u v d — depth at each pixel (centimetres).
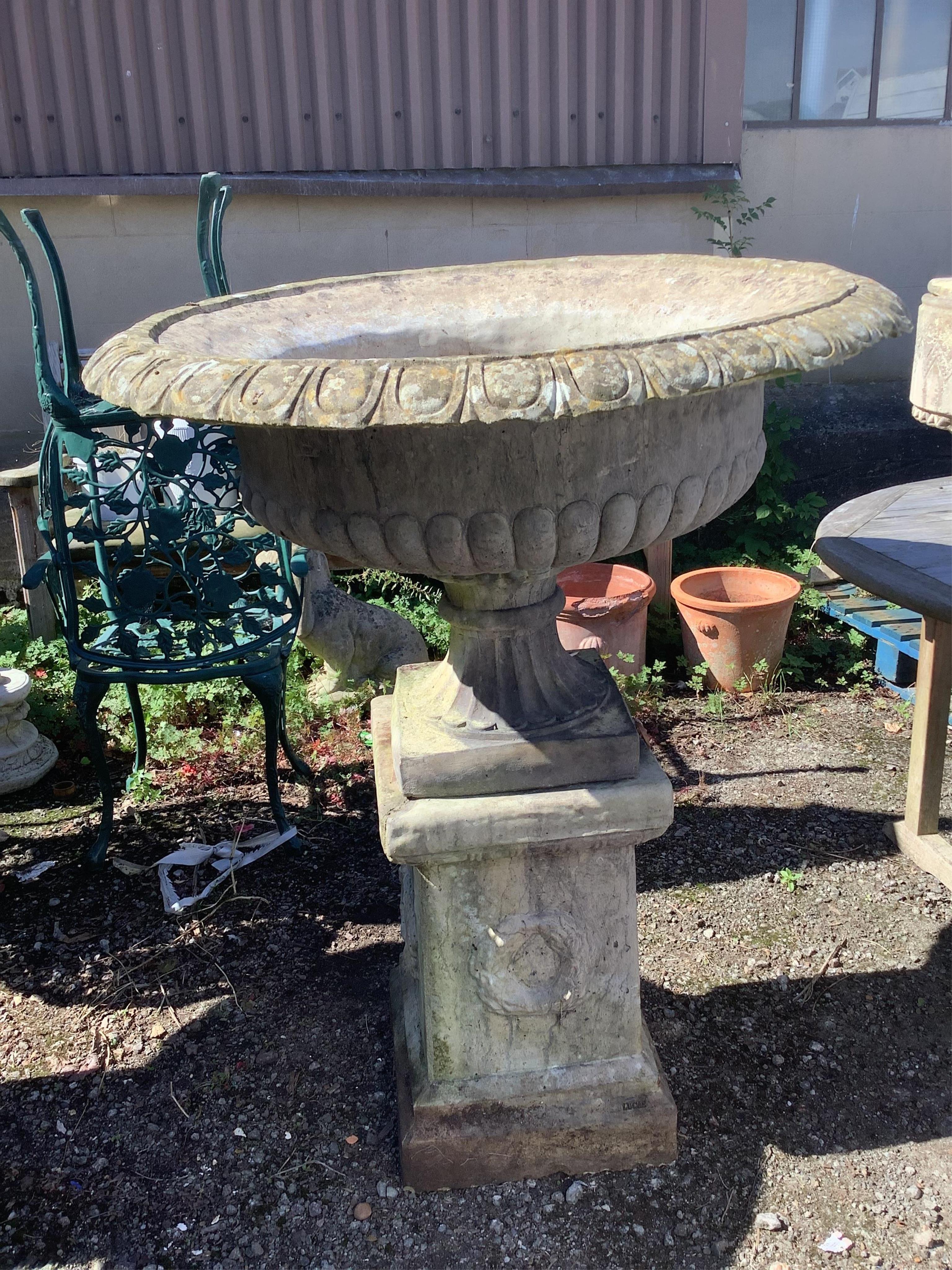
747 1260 176
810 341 125
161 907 272
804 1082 210
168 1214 189
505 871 174
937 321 255
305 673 392
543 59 492
